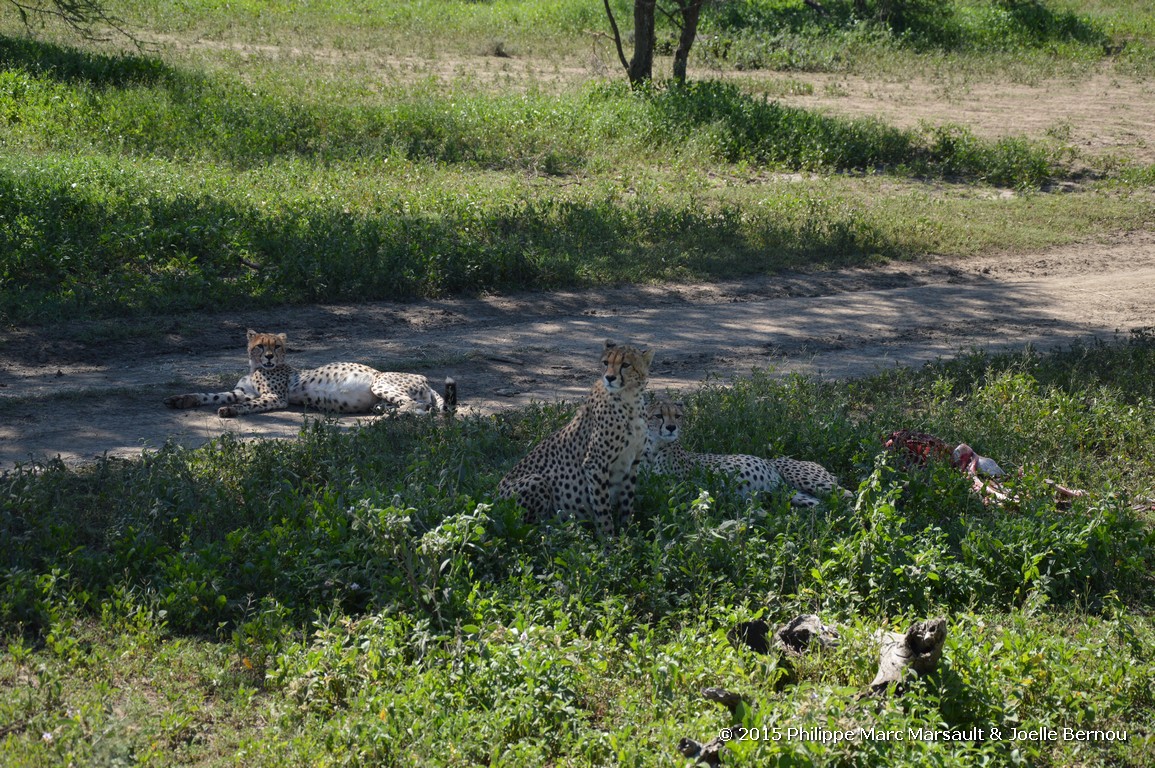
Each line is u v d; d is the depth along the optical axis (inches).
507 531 325.7
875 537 318.3
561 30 1856.5
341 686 253.0
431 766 222.4
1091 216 987.3
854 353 609.6
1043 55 1836.9
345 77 1369.3
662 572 306.2
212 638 282.4
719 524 336.2
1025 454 441.1
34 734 229.3
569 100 1222.9
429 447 395.2
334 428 411.5
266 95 1165.7
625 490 338.3
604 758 230.1
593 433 331.9
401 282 676.7
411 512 311.0
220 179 824.3
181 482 350.9
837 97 1489.9
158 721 239.0
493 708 245.3
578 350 594.2
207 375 522.3
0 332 555.5
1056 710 253.6
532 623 279.1
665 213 837.2
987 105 1477.6
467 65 1573.6
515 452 414.9
